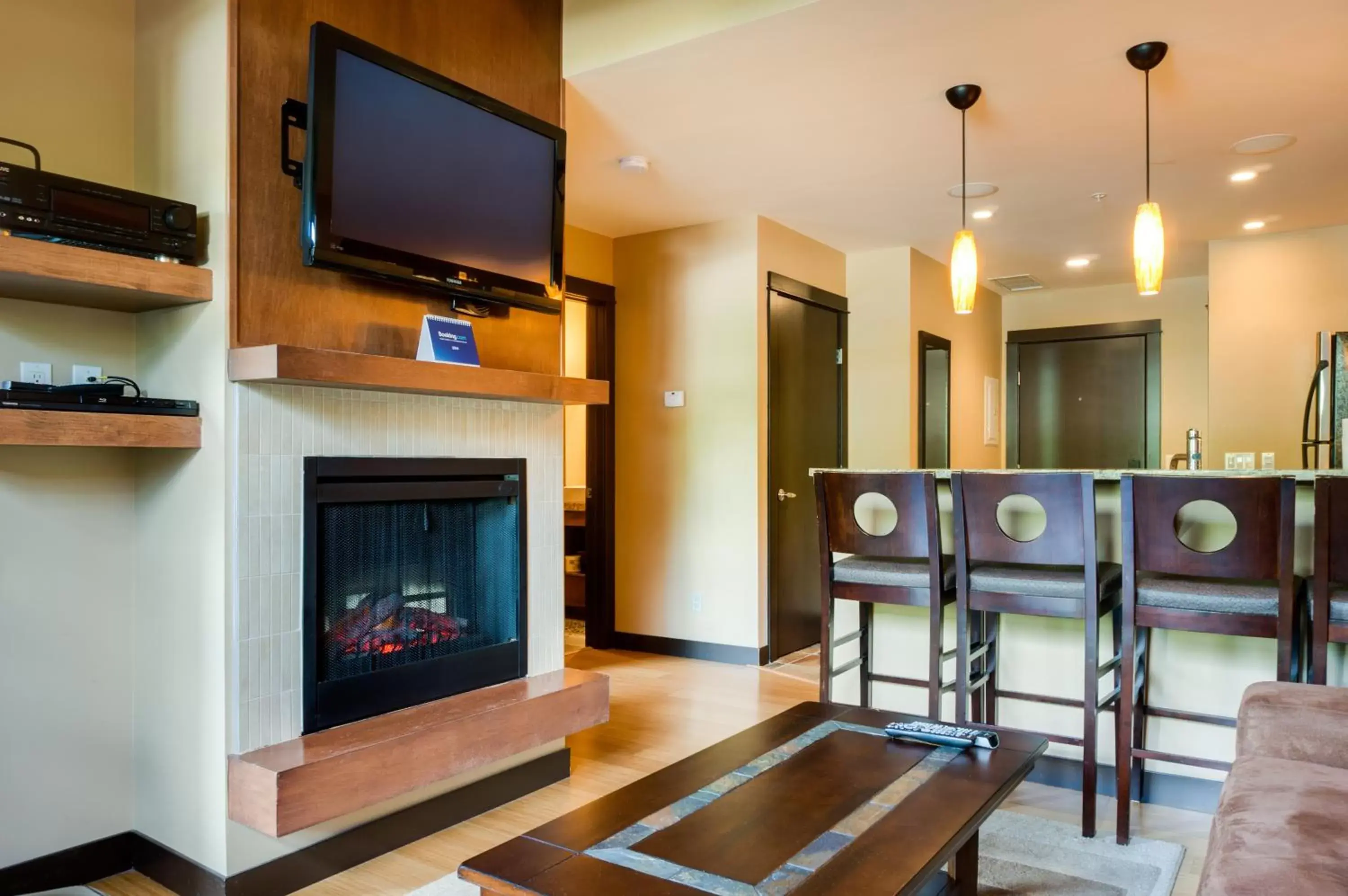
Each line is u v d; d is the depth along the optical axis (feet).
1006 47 9.54
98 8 7.66
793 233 17.28
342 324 7.95
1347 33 9.15
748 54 9.75
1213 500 7.64
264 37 7.37
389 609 8.28
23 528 7.12
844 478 9.50
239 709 7.00
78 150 7.50
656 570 17.01
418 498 8.47
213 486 7.07
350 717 7.77
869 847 4.69
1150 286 9.82
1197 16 8.82
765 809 5.22
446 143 8.45
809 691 13.88
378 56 7.70
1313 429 16.90
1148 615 8.05
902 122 11.70
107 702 7.59
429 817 8.46
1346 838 4.52
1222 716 8.88
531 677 9.62
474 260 8.79
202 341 7.22
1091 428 23.35
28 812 7.13
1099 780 9.51
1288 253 17.42
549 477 10.05
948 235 17.69
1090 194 14.88
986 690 9.65
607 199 15.07
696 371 16.61
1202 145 12.55
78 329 7.48
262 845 7.12
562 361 10.32
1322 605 7.45
